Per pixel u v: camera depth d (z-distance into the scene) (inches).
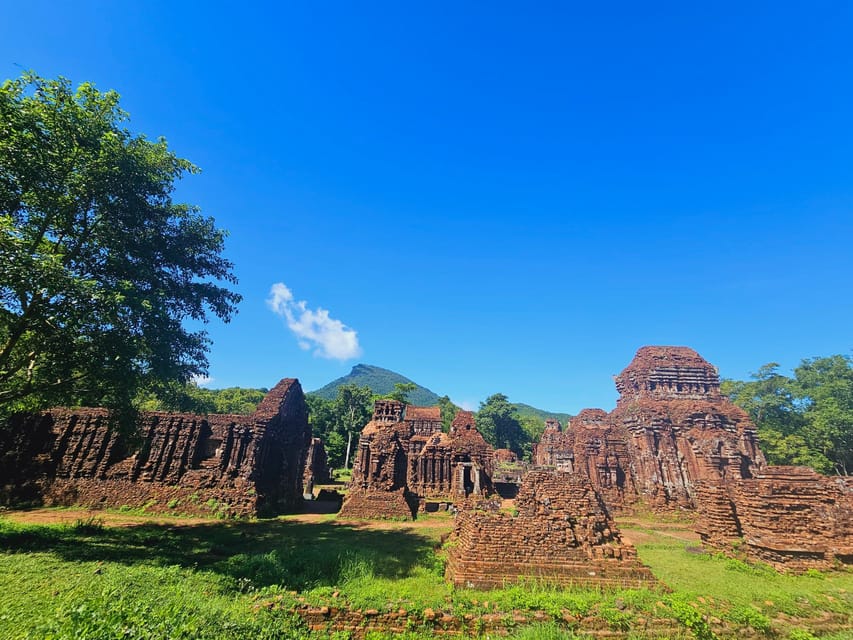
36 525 725.9
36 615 301.6
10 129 498.0
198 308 812.6
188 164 741.3
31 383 640.4
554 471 611.2
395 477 1193.4
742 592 532.7
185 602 354.6
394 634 385.4
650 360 1739.7
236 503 1041.5
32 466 1055.6
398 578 527.8
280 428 1262.3
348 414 2721.5
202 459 1127.6
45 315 540.7
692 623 413.7
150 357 666.2
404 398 2878.9
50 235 623.2
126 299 587.8
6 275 462.6
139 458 1090.1
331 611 398.3
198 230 818.8
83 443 1092.5
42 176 536.7
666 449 1472.7
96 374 603.5
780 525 725.9
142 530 776.9
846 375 2080.5
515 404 2896.2
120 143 633.6
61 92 583.5
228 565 537.6
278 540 759.1
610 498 1419.8
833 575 649.0
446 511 1214.9
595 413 1657.2
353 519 1061.8
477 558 519.8
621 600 447.2
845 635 423.8
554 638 375.2
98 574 440.5
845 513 724.0
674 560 746.8
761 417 2175.2
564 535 541.6
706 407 1529.3
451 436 1488.7
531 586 494.6
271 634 340.8
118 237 656.4
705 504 860.0
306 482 1667.1
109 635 252.8
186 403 915.4
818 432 1857.8
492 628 399.5
